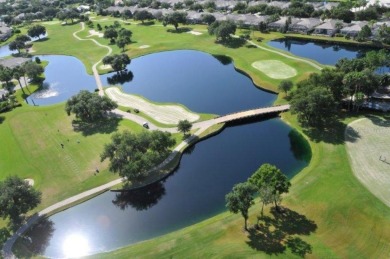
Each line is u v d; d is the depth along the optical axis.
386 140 112.00
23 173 116.25
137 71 195.00
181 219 93.38
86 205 100.44
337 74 129.88
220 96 157.50
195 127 131.25
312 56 190.25
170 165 112.00
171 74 186.88
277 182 83.81
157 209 97.56
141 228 91.62
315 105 118.19
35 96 178.38
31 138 136.00
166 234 87.69
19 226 94.19
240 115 134.50
